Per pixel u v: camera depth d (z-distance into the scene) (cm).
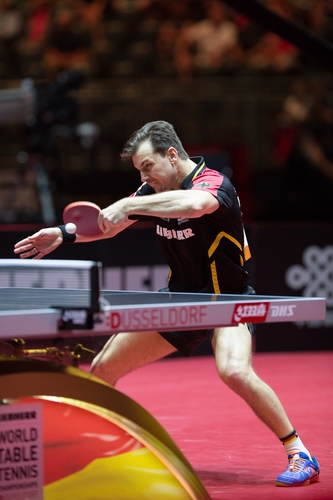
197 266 719
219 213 679
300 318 558
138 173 2228
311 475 735
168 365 1510
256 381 698
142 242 1517
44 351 559
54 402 512
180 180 710
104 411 525
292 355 1593
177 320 510
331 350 1634
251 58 2425
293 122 2181
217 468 805
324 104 2181
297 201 2253
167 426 1015
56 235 690
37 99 1812
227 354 698
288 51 2397
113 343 725
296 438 734
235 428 1002
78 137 1891
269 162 2245
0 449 490
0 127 2248
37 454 504
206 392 1257
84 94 2177
